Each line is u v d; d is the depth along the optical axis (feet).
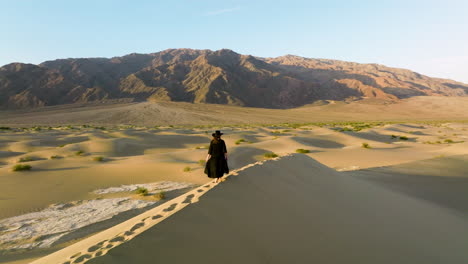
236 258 13.08
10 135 142.61
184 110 495.00
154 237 13.01
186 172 53.98
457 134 190.29
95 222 29.45
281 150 91.40
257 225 16.56
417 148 105.29
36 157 82.79
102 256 11.17
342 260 14.79
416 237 19.97
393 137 162.09
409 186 41.42
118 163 64.34
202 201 17.65
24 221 29.66
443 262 16.90
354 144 124.88
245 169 26.58
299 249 15.05
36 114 424.05
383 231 19.80
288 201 21.49
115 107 534.78
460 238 21.61
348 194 27.76
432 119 508.53
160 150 104.83
